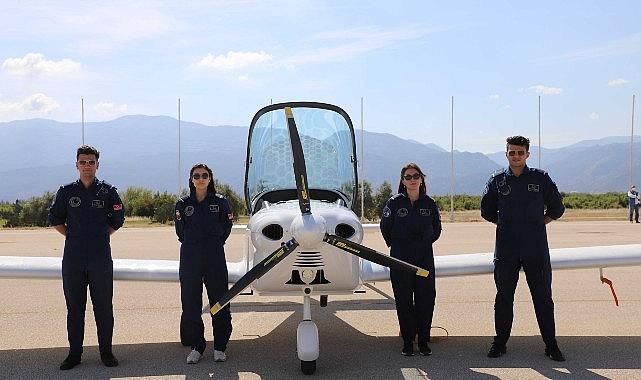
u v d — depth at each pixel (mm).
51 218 4355
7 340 5234
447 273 4957
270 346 5008
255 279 4043
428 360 4508
